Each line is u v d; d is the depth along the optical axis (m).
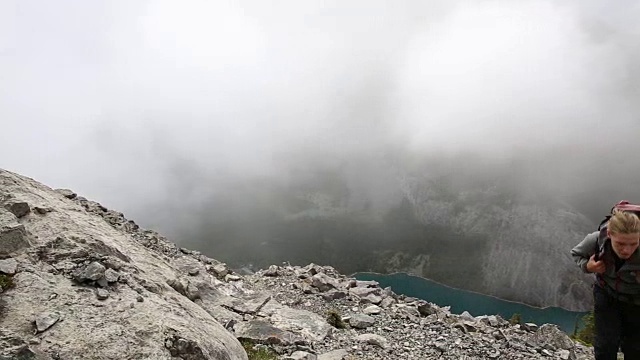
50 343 7.29
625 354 8.04
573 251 8.02
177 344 8.29
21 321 7.46
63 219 10.70
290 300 17.09
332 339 13.55
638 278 7.21
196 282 14.45
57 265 9.01
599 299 7.97
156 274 12.02
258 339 12.06
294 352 11.94
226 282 16.81
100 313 8.23
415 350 13.50
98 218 13.66
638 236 6.76
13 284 8.07
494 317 18.00
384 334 14.59
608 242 7.31
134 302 8.86
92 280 8.86
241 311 14.00
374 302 17.92
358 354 12.75
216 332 10.01
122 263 10.47
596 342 7.98
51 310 7.84
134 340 7.94
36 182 13.36
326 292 18.20
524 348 14.35
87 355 7.36
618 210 7.16
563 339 15.32
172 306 9.56
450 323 16.72
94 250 10.17
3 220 9.13
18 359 6.79
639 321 7.72
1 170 11.93
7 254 8.72
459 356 13.34
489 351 13.80
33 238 9.45
